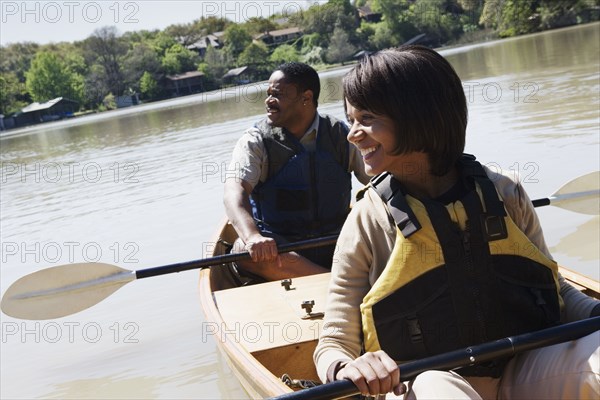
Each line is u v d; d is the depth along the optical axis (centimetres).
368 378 156
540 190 596
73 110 5662
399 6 4766
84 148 1759
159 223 697
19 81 5925
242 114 1864
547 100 1127
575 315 185
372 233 179
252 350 277
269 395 233
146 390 349
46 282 387
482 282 174
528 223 183
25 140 2897
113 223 731
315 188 406
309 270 389
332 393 159
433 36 4900
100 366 384
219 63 4059
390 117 175
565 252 452
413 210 173
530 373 171
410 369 162
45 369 389
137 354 393
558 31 4509
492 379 180
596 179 390
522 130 891
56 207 887
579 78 1378
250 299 335
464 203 174
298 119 404
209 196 790
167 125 1997
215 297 345
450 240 172
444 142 175
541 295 180
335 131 409
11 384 375
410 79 173
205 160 1074
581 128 825
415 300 174
